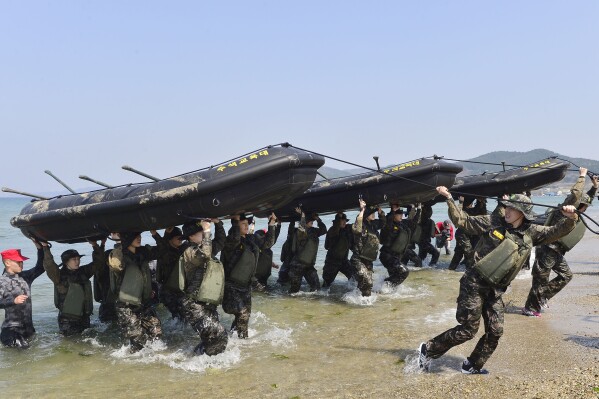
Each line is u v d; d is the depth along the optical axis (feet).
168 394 17.52
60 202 26.68
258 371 19.48
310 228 35.58
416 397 15.88
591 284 33.86
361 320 26.91
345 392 16.79
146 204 22.58
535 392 15.39
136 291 22.54
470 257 17.13
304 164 22.00
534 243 16.56
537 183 39.65
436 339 17.90
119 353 22.65
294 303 32.01
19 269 24.61
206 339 20.89
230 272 23.66
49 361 21.76
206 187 21.33
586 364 17.66
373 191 32.86
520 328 23.20
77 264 25.99
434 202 44.65
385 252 34.86
